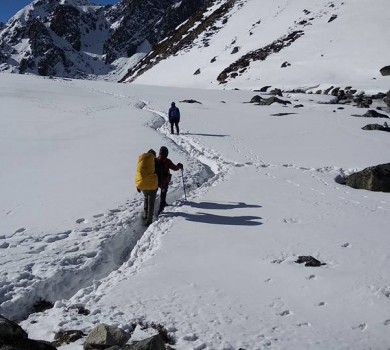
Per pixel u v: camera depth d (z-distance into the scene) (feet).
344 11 351.46
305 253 32.17
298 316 23.84
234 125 102.01
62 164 62.28
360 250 32.53
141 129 89.86
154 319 23.20
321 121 110.01
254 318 23.57
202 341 20.98
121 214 42.73
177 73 404.98
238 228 37.83
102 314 23.84
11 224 39.60
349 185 53.36
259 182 54.03
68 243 35.63
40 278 29.63
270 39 366.02
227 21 471.21
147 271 29.76
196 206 44.68
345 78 255.50
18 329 18.34
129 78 513.86
